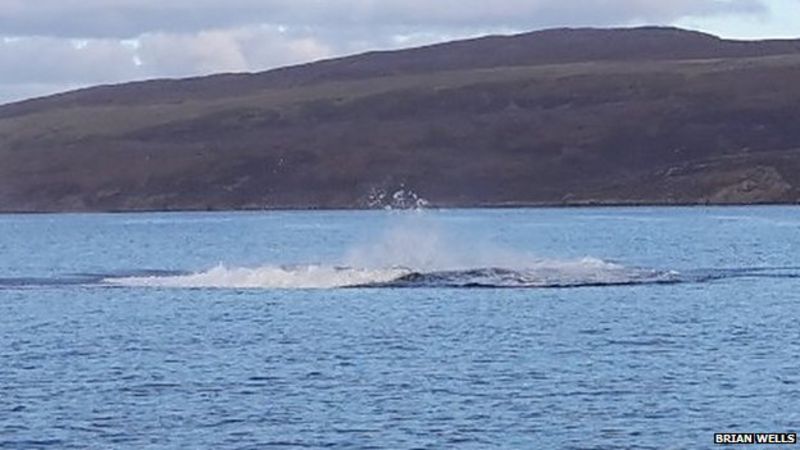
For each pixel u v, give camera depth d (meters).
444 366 57.06
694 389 50.78
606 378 53.47
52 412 48.03
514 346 62.72
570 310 75.81
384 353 60.88
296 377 54.75
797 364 56.38
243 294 85.75
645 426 44.78
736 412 46.66
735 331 67.25
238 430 44.97
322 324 70.81
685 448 41.88
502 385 52.25
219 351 62.25
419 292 84.50
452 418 46.28
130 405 49.22
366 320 72.12
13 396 51.06
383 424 45.53
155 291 89.25
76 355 61.66
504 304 78.44
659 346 62.34
